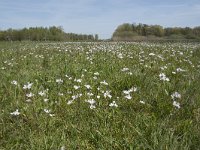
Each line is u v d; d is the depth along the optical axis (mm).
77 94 5652
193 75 7180
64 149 3734
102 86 6316
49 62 10297
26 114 4840
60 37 56562
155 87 6223
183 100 5195
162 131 4043
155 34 69188
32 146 3816
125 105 5250
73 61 10422
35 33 57750
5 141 4031
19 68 9180
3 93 6023
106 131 4238
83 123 4574
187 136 3936
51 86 6547
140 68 8531
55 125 4574
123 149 3801
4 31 59438
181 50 16484
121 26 70562
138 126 4305
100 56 12211
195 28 65250
